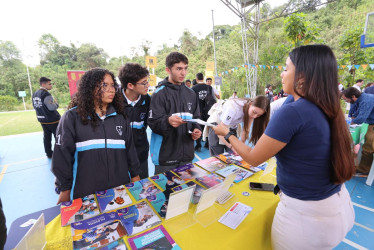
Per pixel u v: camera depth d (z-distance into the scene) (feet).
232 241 2.57
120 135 3.98
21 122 27.76
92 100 3.52
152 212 3.07
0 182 9.48
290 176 2.53
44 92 11.39
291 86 2.56
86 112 3.51
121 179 4.03
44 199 8.08
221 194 3.35
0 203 1.61
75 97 3.71
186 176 4.26
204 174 4.37
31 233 2.13
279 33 48.06
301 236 2.57
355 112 9.26
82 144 3.60
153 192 3.65
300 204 2.52
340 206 2.56
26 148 14.79
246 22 24.70
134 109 5.36
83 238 2.55
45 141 12.13
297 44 24.44
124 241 2.51
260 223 3.08
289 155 2.45
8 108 50.31
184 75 4.82
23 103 54.75
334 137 2.29
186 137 5.11
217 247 2.42
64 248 2.42
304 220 2.52
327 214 2.47
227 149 7.43
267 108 4.99
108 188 3.89
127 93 5.14
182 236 2.60
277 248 2.90
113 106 3.94
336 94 2.25
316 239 2.52
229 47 73.15
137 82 4.72
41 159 12.47
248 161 2.74
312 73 2.24
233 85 54.29
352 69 23.71
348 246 5.35
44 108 11.51
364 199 7.55
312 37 23.40
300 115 2.23
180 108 4.97
